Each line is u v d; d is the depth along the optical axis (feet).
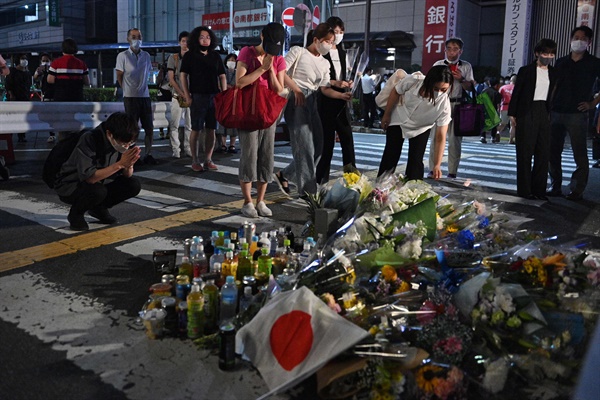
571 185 22.06
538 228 17.13
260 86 16.26
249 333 8.50
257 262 11.52
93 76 134.72
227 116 16.35
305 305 8.42
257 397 7.74
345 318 8.64
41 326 9.62
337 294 9.25
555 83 20.86
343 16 92.89
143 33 138.82
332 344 7.80
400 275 9.91
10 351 8.75
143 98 27.04
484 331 8.55
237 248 12.82
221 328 8.45
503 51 76.69
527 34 75.61
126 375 8.18
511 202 20.99
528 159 21.45
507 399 7.93
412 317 8.98
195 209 18.48
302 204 19.70
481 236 12.12
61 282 11.62
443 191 15.14
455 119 23.90
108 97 89.61
